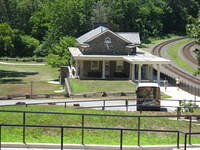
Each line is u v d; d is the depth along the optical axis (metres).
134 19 142.25
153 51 105.25
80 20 110.56
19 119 23.69
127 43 69.69
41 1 152.50
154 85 38.47
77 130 22.58
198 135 24.61
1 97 48.72
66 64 77.00
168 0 168.25
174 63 86.50
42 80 74.38
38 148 18.94
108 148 19.22
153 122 26.42
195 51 33.06
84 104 42.66
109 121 25.38
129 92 50.25
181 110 34.66
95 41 68.81
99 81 62.62
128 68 68.56
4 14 140.38
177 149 19.00
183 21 168.12
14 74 83.31
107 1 139.38
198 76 70.88
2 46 101.75
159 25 156.62
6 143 18.88
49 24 112.06
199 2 180.25
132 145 20.17
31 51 123.88
